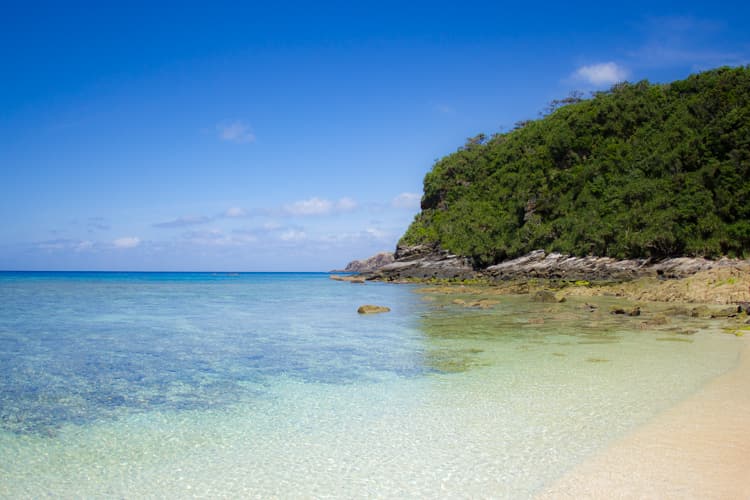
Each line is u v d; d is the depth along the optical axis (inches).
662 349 663.1
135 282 3831.2
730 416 373.7
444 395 450.0
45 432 367.2
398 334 852.0
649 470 279.0
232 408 423.8
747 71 3075.8
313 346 737.0
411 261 4136.3
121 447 335.9
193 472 294.7
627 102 3698.3
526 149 4227.4
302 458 313.0
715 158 2743.6
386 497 258.2
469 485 269.6
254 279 4926.2
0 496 264.4
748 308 1010.7
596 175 3464.6
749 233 2327.8
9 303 1622.8
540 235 3334.2
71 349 724.0
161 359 643.5
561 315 1066.7
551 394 446.0
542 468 288.4
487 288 2062.0
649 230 2564.0
